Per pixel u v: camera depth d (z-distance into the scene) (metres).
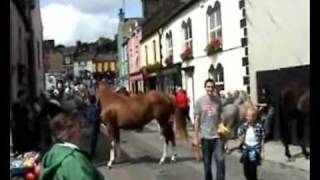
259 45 19.38
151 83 38.12
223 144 9.84
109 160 15.24
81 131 3.94
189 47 27.11
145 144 19.02
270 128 17.36
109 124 14.56
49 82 48.56
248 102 15.84
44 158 3.90
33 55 29.38
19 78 20.50
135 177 12.71
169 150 16.83
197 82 26.11
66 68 85.38
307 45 17.34
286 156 14.19
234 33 20.92
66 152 3.76
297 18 17.70
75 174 3.68
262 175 12.05
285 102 16.02
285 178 11.66
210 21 24.03
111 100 14.63
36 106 14.12
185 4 27.14
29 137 13.01
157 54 35.53
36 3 35.62
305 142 14.64
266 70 18.45
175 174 12.83
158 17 35.44
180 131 14.70
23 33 24.14
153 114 14.50
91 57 89.00
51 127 3.95
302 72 15.55
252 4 19.45
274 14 18.62
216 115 9.84
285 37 18.31
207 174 9.94
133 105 14.53
